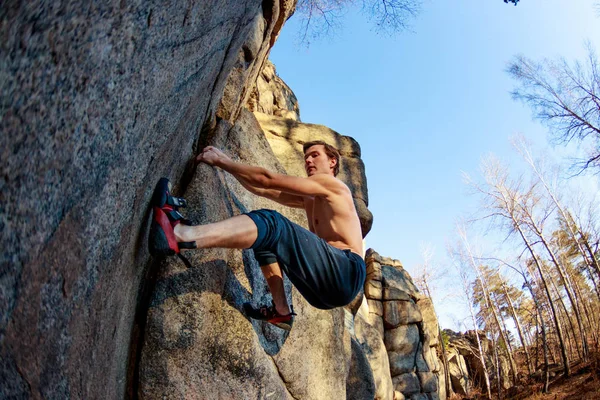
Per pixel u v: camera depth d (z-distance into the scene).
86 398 1.71
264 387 2.95
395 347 17.98
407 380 17.41
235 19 2.52
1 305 1.02
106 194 1.48
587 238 22.48
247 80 4.12
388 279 19.41
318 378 3.66
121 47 1.24
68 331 1.40
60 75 1.03
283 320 2.87
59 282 1.27
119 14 1.16
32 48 0.92
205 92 2.73
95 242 1.48
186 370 2.52
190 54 1.93
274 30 4.72
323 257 2.35
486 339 29.41
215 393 2.61
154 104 1.68
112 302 1.87
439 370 22.88
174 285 2.62
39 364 1.26
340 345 4.12
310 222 3.05
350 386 6.41
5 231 0.99
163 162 2.27
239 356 2.76
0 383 1.10
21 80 0.92
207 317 2.67
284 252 2.28
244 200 3.56
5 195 0.97
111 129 1.36
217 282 2.79
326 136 6.45
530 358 26.61
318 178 2.77
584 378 18.84
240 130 3.88
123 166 1.56
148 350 2.47
